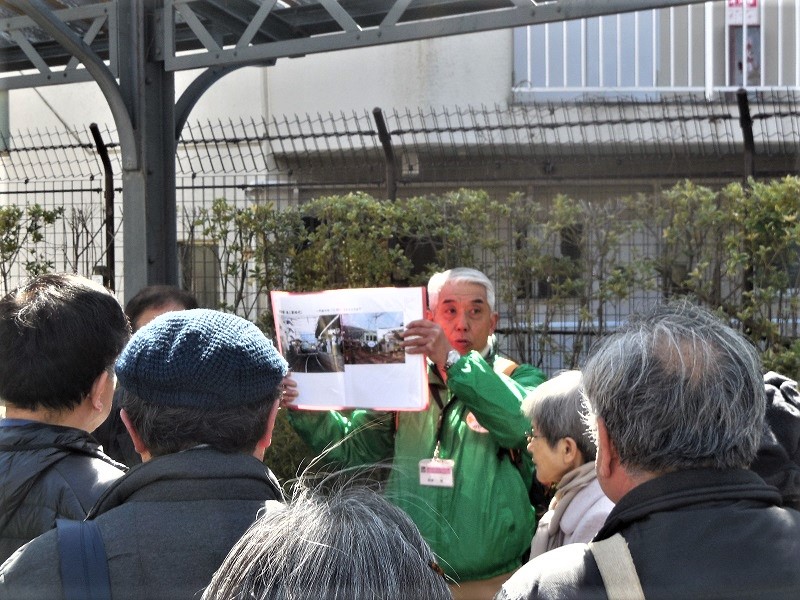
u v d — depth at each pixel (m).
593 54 5.64
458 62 5.80
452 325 2.65
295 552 0.95
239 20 3.93
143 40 3.67
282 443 4.04
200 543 1.12
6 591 1.08
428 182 5.06
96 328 1.55
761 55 5.49
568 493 1.92
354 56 6.00
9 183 6.54
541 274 4.65
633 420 1.13
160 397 1.18
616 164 4.82
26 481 1.43
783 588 1.04
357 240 4.88
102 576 1.09
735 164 4.79
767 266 4.32
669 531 1.08
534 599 1.11
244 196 5.52
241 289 5.17
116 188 5.70
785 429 1.60
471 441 2.42
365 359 2.42
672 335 1.17
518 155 4.95
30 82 3.92
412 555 0.96
